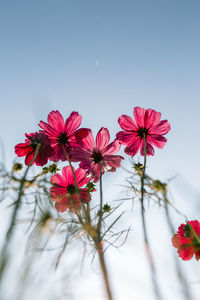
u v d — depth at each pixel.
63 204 0.34
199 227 0.34
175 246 0.33
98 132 0.43
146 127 0.45
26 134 0.40
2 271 0.17
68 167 0.41
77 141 0.42
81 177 0.41
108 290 0.26
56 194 0.36
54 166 0.40
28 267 0.18
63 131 0.43
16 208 0.27
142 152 0.45
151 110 0.45
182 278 0.20
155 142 0.45
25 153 0.39
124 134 0.44
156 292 0.21
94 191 0.41
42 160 0.40
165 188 0.30
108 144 0.43
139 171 0.36
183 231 0.34
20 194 0.29
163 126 0.45
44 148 0.39
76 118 0.43
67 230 0.29
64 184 0.40
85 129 0.42
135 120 0.45
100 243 0.32
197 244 0.33
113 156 0.42
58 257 0.25
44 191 0.33
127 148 0.44
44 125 0.42
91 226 0.32
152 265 0.22
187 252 0.33
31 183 0.32
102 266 0.28
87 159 0.42
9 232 0.23
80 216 0.33
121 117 0.45
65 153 0.40
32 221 0.27
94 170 0.41
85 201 0.39
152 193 0.32
